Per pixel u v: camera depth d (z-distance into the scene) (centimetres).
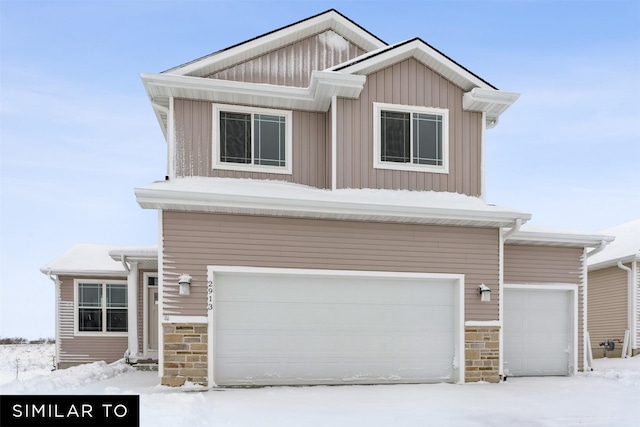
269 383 832
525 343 1040
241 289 844
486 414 628
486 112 1023
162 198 777
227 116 972
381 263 887
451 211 872
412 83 988
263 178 970
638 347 1452
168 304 804
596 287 1653
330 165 955
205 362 803
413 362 892
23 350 2467
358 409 644
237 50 1022
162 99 968
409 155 971
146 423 490
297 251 857
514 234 1009
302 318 859
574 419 609
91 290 1395
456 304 917
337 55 1099
